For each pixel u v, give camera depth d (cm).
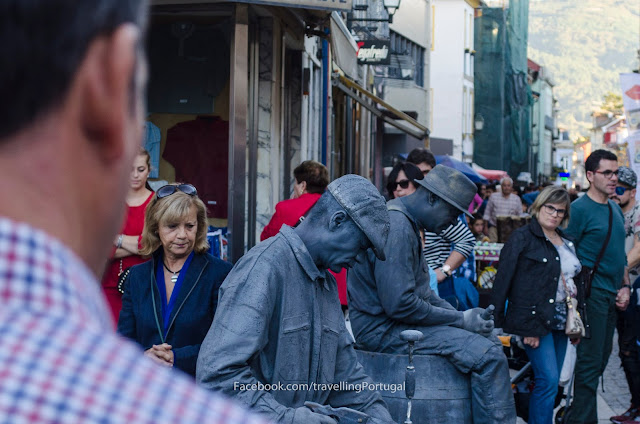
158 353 382
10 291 52
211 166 887
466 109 4600
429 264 651
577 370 633
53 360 51
